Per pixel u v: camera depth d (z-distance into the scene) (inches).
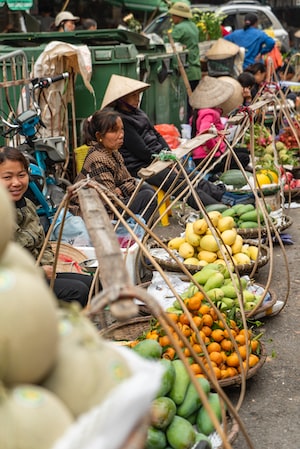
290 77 496.1
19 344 52.2
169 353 121.9
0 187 59.3
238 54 449.1
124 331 152.3
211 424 110.7
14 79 243.4
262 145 302.8
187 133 341.7
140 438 55.3
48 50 261.3
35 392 52.8
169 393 110.9
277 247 232.5
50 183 209.2
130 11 661.9
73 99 278.8
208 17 519.5
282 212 242.1
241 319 145.1
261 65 375.2
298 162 320.2
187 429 107.0
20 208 148.2
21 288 53.7
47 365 54.3
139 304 164.2
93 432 50.4
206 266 167.5
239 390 139.6
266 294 167.8
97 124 212.7
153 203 217.2
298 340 163.5
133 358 60.5
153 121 343.6
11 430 50.4
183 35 414.3
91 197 102.0
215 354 127.6
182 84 398.6
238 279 147.0
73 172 273.4
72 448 49.6
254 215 219.9
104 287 71.1
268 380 144.5
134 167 252.5
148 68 324.2
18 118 206.1
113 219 208.5
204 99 293.0
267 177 259.9
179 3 422.0
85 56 265.6
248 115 195.6
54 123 269.9
